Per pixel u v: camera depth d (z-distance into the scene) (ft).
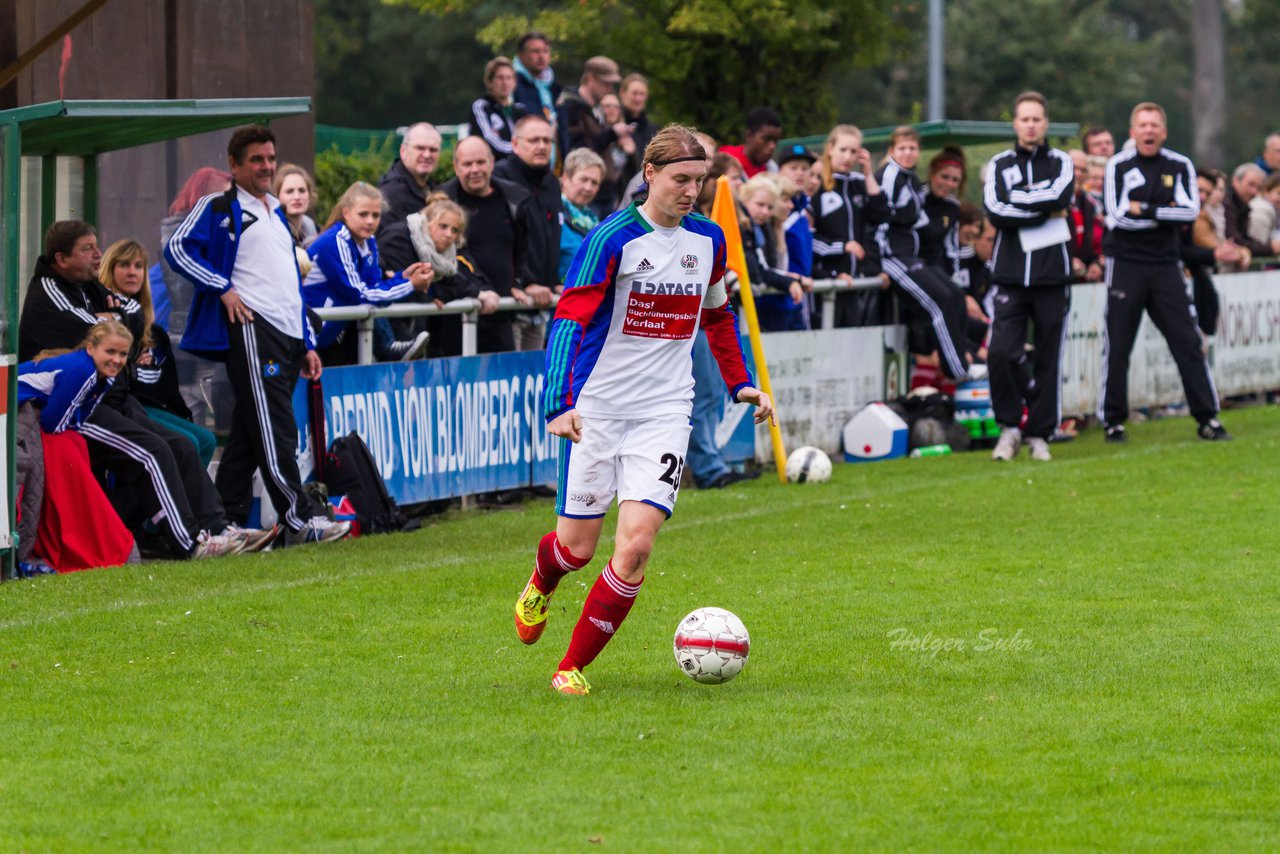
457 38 514.27
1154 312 166.09
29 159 119.65
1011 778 57.77
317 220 192.34
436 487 126.11
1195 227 187.11
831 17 224.74
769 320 153.17
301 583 95.40
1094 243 185.06
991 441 168.66
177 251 104.58
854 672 74.18
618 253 68.33
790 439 154.71
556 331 68.44
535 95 169.37
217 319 106.63
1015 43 539.29
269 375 107.55
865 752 61.00
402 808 54.54
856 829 52.44
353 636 82.12
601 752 61.00
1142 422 188.75
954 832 52.24
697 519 121.60
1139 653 77.56
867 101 543.80
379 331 124.16
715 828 52.44
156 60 143.43
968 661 76.23
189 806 54.75
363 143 264.31
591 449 70.59
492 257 133.08
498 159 160.45
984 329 176.35
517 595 92.99
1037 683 71.82
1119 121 588.50
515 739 62.75
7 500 96.53
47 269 104.12
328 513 113.19
